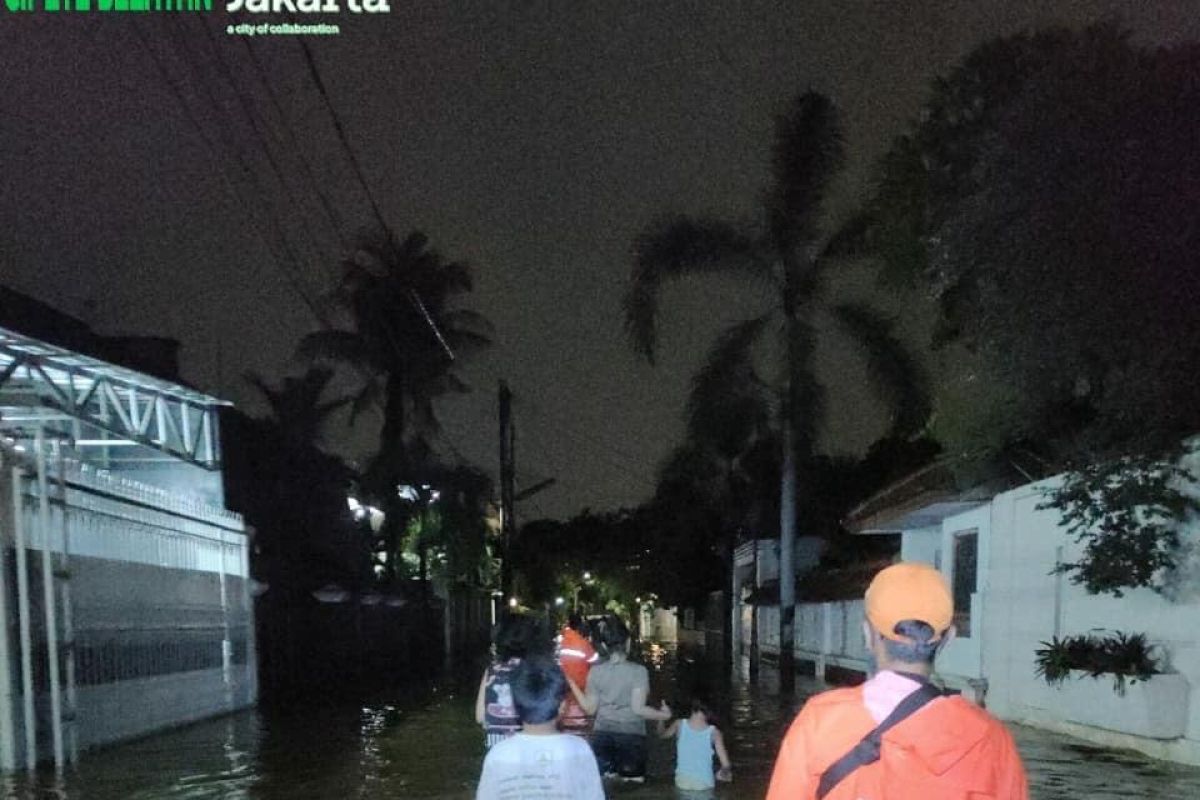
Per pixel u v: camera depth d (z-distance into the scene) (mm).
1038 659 14797
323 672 27281
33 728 13336
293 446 29953
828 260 26766
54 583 14031
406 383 37125
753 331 26781
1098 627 14141
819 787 3312
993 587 17484
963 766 3205
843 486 38750
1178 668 12453
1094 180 11953
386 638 33719
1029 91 12594
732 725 18891
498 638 8914
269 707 22094
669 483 37688
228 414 24938
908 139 18594
